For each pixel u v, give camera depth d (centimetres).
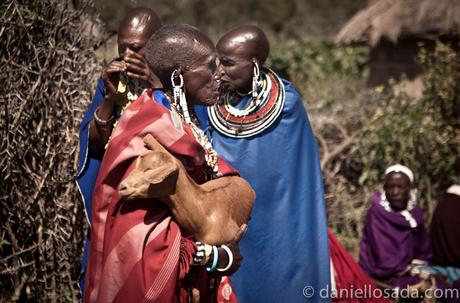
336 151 846
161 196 335
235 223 358
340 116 873
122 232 336
